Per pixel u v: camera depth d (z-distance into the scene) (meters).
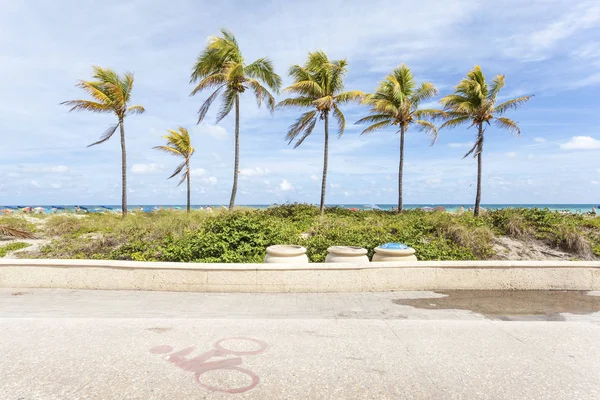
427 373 3.63
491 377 3.56
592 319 5.51
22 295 6.90
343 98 21.20
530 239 12.85
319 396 3.17
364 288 7.21
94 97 20.36
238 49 19.97
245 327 4.97
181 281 7.22
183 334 4.67
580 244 11.84
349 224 14.05
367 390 3.28
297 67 21.23
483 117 21.77
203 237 10.34
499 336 4.69
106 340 4.45
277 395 3.18
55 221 15.80
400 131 24.05
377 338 4.59
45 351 4.10
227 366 3.75
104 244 11.98
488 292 7.14
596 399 3.16
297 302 6.46
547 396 3.21
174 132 28.06
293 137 23.36
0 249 12.05
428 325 5.12
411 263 7.25
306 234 13.68
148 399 3.10
